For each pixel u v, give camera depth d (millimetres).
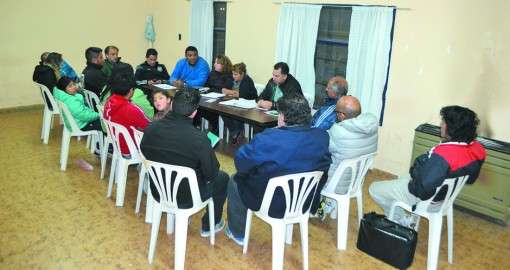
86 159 4117
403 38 3797
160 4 6801
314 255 2643
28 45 5824
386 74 3977
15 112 5871
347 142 2551
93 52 4465
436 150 2291
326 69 4684
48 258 2441
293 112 2131
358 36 4125
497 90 3244
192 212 2348
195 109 2246
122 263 2439
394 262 2531
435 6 3525
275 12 5012
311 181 2232
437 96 3639
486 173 3146
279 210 2234
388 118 4055
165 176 2260
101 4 6383
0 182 3471
